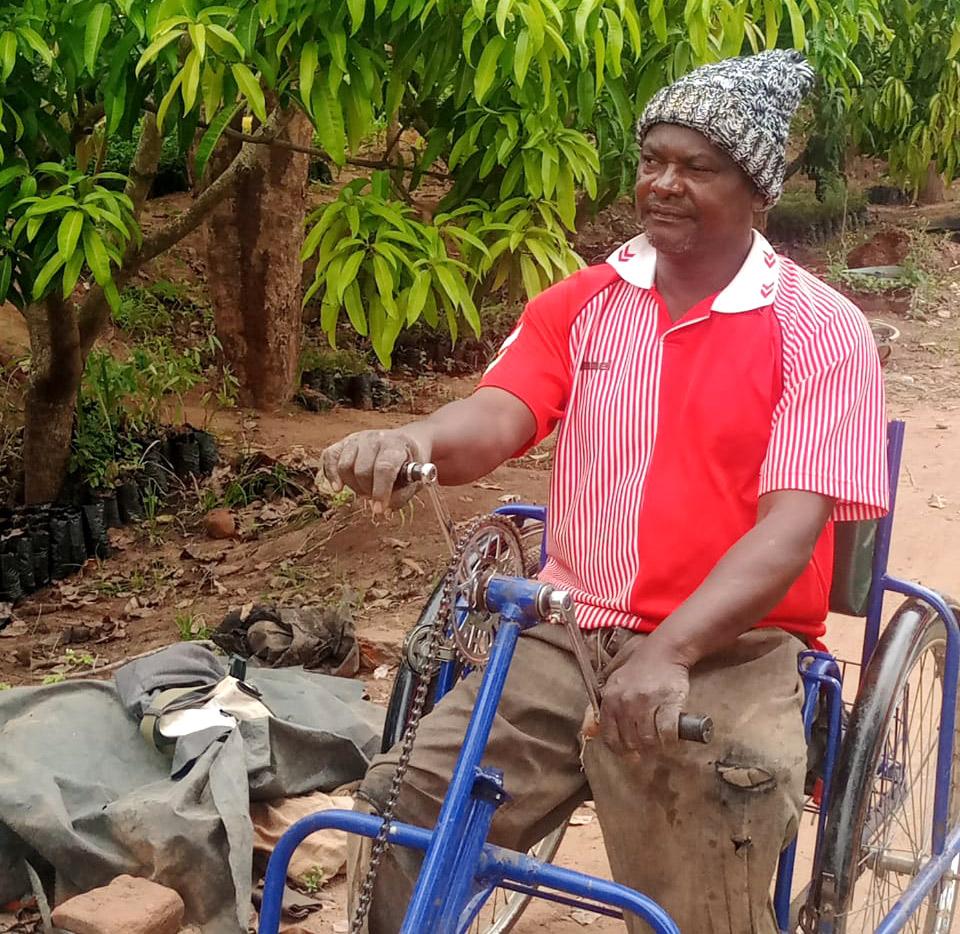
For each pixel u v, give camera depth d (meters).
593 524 2.21
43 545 6.09
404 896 2.04
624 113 4.43
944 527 5.73
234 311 8.02
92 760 3.14
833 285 10.64
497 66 4.11
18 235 4.66
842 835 2.13
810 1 4.46
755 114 2.07
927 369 8.89
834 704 2.22
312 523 6.40
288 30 3.90
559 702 2.15
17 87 4.44
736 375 2.10
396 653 4.32
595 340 2.24
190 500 7.04
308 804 3.18
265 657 4.20
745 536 1.97
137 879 2.82
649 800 2.02
